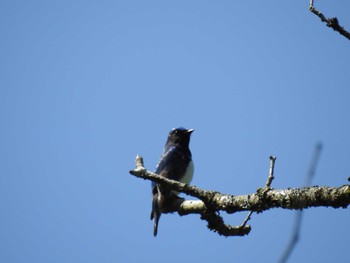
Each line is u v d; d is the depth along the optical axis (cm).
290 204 884
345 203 814
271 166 947
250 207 955
